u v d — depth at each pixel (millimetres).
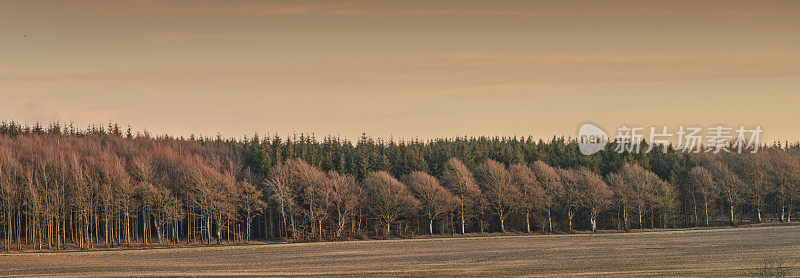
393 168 160625
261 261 97875
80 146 161625
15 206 117562
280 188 132500
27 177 118812
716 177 160250
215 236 134000
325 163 158125
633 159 174375
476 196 139875
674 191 151250
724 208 164750
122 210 120875
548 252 107688
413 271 87062
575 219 152625
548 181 148125
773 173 156375
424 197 137250
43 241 119125
